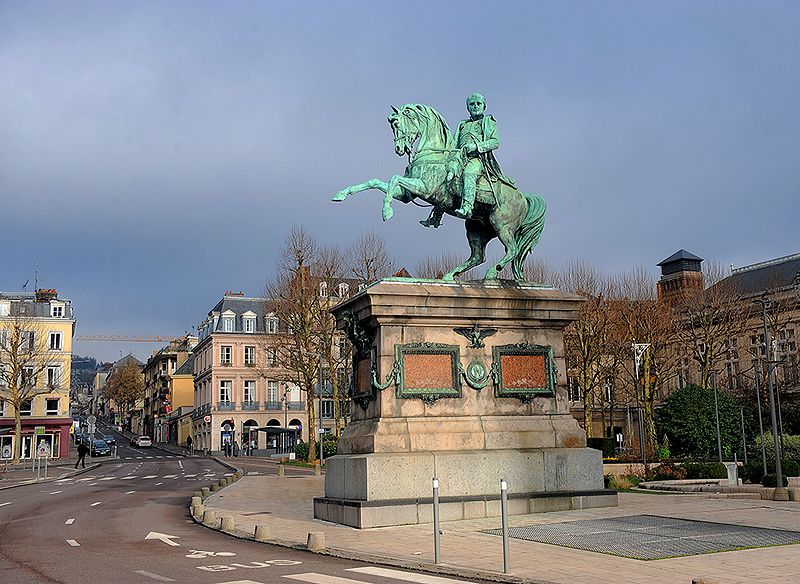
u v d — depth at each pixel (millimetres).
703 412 41406
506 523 10188
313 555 12219
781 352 54969
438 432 15984
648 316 48656
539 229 18562
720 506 17594
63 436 77375
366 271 51625
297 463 52844
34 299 83125
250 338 85062
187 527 17328
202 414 88062
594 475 16969
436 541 10922
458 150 17672
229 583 9766
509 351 17016
